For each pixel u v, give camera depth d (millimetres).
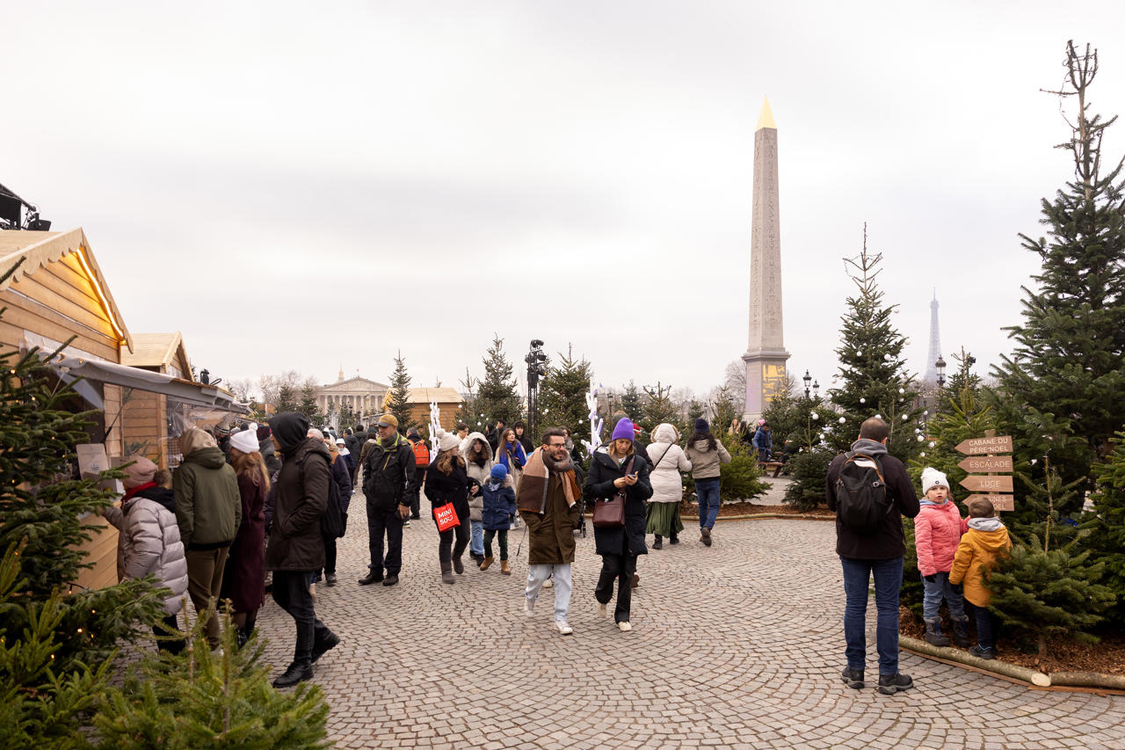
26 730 2662
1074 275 6586
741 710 4508
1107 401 5965
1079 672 4852
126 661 4938
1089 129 6559
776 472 24031
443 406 49656
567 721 4344
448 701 4664
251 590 5520
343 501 8414
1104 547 5449
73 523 3305
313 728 2551
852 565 4941
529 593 6660
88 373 5328
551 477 6352
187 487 4938
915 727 4238
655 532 10211
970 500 5312
